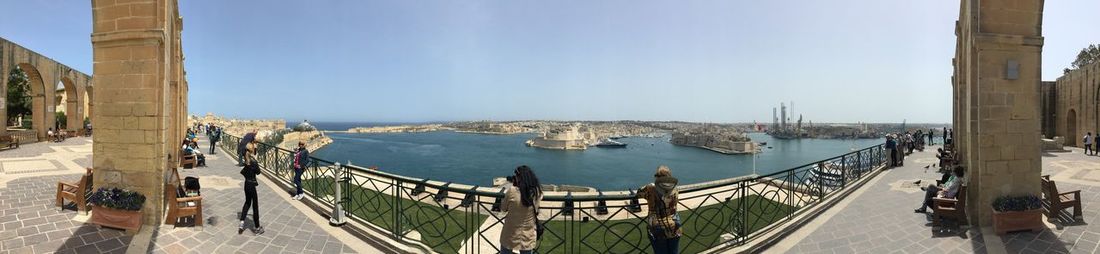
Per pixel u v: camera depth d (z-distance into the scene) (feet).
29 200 27.58
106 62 24.57
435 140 532.32
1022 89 24.84
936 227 24.22
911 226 24.86
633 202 19.06
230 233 22.95
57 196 26.23
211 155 62.54
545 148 411.54
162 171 24.32
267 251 20.68
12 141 65.10
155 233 22.36
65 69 88.99
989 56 24.47
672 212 16.63
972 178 24.82
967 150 25.53
